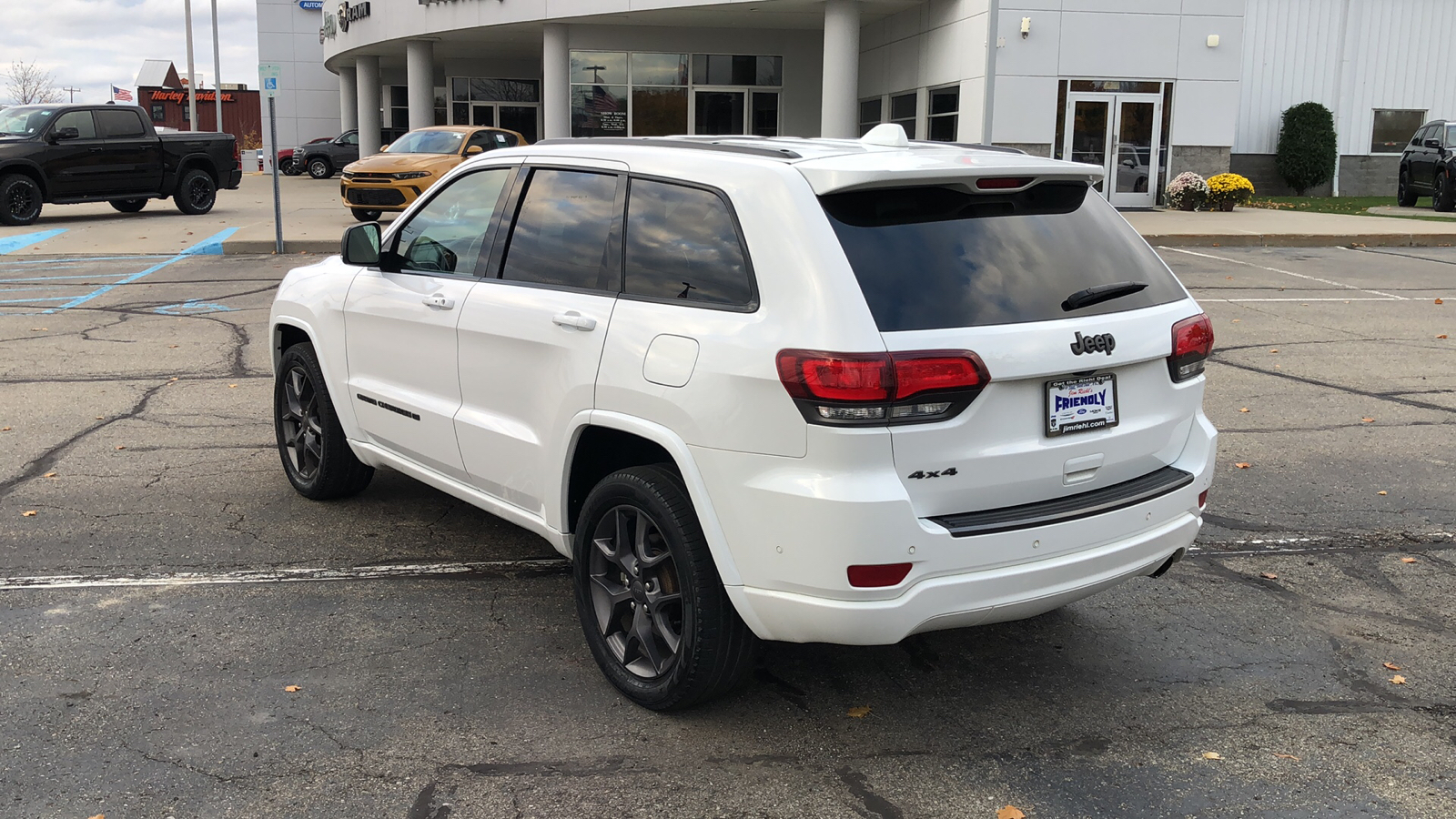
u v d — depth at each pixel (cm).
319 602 452
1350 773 337
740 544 326
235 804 313
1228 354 986
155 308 1171
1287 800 323
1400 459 670
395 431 484
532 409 400
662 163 372
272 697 374
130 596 454
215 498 575
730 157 353
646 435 347
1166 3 2244
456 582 474
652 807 315
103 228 1959
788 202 326
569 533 399
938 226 334
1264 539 539
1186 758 345
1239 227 1997
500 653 410
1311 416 772
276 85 1623
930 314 315
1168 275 382
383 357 487
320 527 536
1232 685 394
